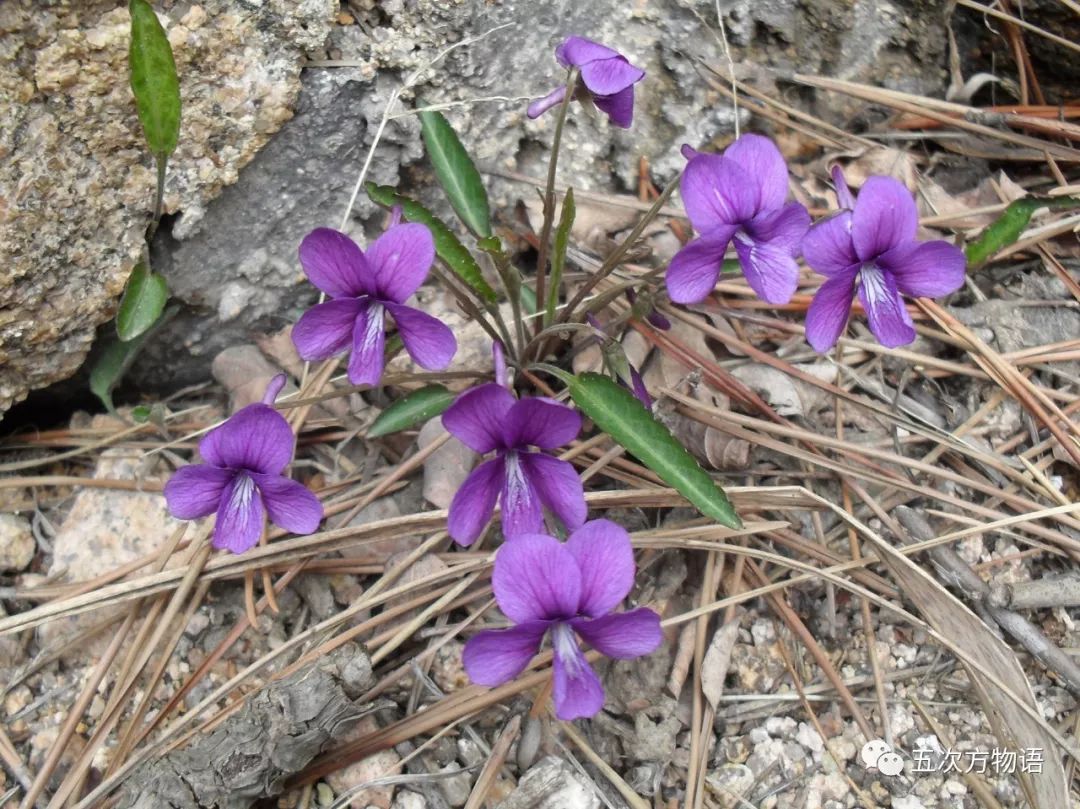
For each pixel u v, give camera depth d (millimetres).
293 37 113
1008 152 134
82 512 113
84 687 101
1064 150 132
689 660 104
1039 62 139
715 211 91
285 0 111
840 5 134
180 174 113
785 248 93
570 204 102
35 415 123
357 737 100
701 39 133
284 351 124
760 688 106
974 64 140
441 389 112
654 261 127
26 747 100
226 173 116
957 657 104
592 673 83
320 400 104
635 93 133
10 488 115
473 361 121
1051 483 114
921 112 135
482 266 130
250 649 106
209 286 121
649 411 99
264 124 115
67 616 102
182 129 112
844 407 121
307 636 100
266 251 123
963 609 102
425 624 105
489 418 87
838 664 108
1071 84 139
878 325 94
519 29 125
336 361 120
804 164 135
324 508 112
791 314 127
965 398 122
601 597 84
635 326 119
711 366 118
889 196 91
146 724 100
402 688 103
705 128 134
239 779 90
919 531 110
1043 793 97
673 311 122
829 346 96
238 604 108
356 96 120
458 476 112
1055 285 128
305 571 109
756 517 112
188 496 94
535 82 129
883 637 109
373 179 125
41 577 110
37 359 112
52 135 104
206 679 103
